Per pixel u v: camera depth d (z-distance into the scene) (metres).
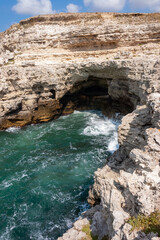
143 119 15.77
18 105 36.41
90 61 36.75
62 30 42.03
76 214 17.73
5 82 35.62
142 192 8.80
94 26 37.56
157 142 11.05
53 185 21.23
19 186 21.19
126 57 34.53
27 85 36.50
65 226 16.69
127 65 30.48
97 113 42.88
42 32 42.78
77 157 26.36
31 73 36.16
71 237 12.21
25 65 37.03
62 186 21.06
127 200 9.73
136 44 38.19
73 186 21.02
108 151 27.55
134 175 10.34
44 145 29.88
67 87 40.38
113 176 15.89
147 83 24.80
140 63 28.23
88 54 40.00
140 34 37.06
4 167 24.62
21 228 16.59
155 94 16.39
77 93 44.66
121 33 37.41
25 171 23.73
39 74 36.38
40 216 17.67
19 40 46.00
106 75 37.06
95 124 37.16
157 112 13.50
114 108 40.09
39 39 43.00
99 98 44.47
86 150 28.05
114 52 38.69
